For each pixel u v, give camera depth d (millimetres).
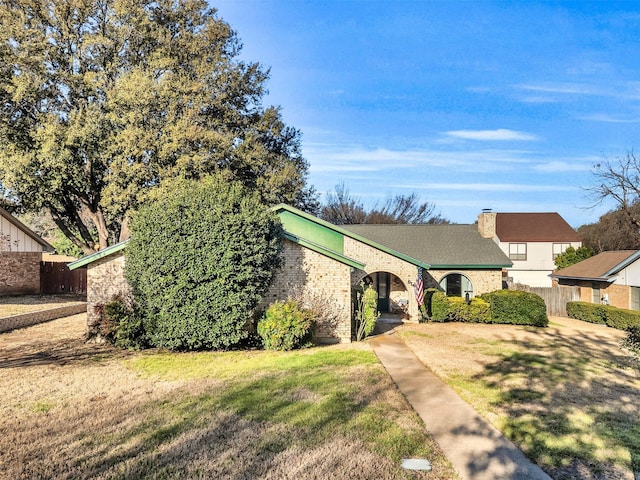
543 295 27359
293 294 14891
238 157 27234
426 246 25484
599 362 12078
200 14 27141
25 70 21688
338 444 6324
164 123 23578
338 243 20984
